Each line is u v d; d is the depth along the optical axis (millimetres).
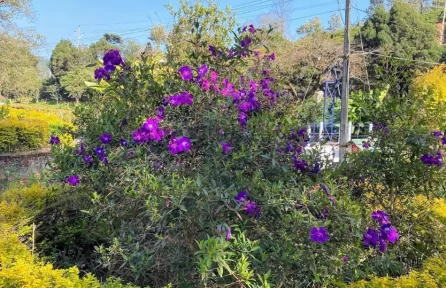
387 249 2496
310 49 14180
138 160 2242
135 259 2039
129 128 2568
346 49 7434
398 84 3107
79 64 46062
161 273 2154
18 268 1879
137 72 2676
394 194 2928
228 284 1785
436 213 2688
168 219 2027
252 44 2863
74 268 2002
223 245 1636
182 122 2350
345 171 2920
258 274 1786
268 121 2387
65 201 3113
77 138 3314
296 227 1951
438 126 3203
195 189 1894
